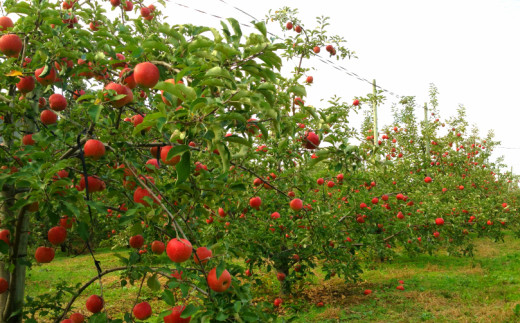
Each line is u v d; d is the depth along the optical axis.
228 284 1.94
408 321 6.09
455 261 10.95
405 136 16.06
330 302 7.36
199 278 2.01
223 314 1.81
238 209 6.05
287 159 5.42
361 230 7.75
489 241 14.42
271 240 6.70
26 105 2.72
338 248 6.95
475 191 13.07
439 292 7.67
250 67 2.15
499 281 8.29
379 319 6.27
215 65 2.08
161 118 1.74
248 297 2.01
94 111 2.04
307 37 6.65
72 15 2.97
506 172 18.05
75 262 13.73
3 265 2.97
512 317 5.95
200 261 1.96
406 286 8.30
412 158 13.88
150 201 2.08
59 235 2.47
